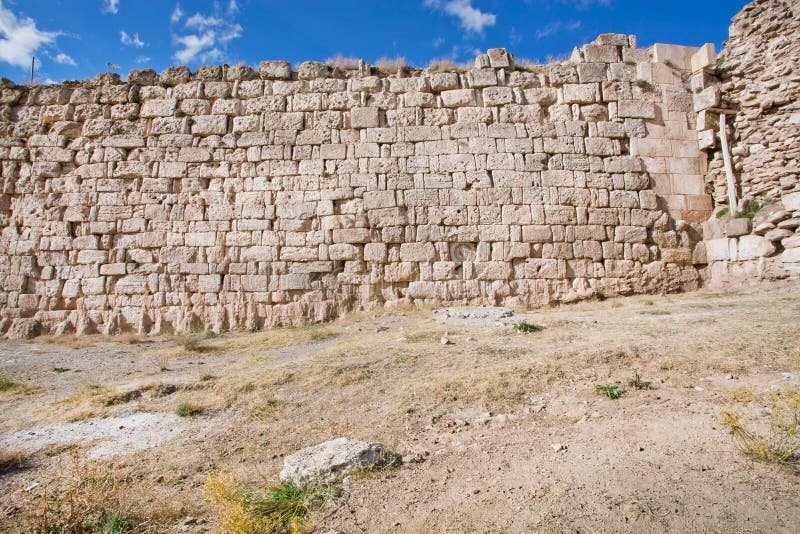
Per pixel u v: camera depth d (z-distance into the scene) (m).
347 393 7.08
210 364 9.89
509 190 14.73
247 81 15.79
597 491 3.80
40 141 15.59
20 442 5.83
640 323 10.02
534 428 5.34
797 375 6.00
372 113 15.27
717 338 7.89
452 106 15.38
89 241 14.86
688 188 15.18
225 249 14.72
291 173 15.02
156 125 15.47
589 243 14.59
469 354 8.51
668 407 5.47
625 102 15.45
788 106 14.05
